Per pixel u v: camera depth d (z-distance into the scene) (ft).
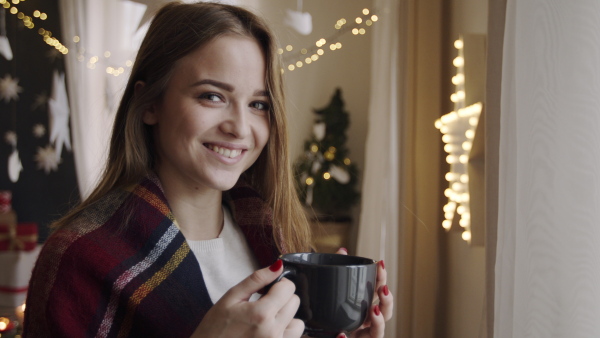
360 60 15.99
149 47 2.98
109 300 2.62
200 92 2.80
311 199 15.05
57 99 16.35
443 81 7.75
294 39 15.96
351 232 15.25
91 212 2.86
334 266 2.27
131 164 3.04
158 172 3.13
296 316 2.37
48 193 16.70
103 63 16.15
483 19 6.70
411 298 7.57
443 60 7.81
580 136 3.08
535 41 3.37
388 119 8.91
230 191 3.47
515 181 3.81
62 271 2.58
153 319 2.65
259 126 2.99
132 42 16.06
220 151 2.85
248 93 2.87
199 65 2.79
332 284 2.26
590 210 3.03
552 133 3.27
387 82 8.98
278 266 2.26
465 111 6.24
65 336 2.47
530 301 3.38
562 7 3.20
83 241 2.68
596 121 3.02
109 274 2.62
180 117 2.81
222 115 2.83
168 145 2.89
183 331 2.70
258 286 2.23
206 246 3.10
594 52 3.03
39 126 16.72
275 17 15.70
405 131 7.65
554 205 3.25
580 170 3.08
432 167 7.56
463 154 6.29
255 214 3.36
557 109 3.23
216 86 2.80
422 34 7.68
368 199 9.38
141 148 3.05
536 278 3.34
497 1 4.58
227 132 2.82
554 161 3.25
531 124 3.40
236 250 3.29
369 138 9.59
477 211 6.06
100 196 3.07
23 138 16.70
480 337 4.70
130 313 2.64
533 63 3.40
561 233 3.19
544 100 3.31
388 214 8.20
